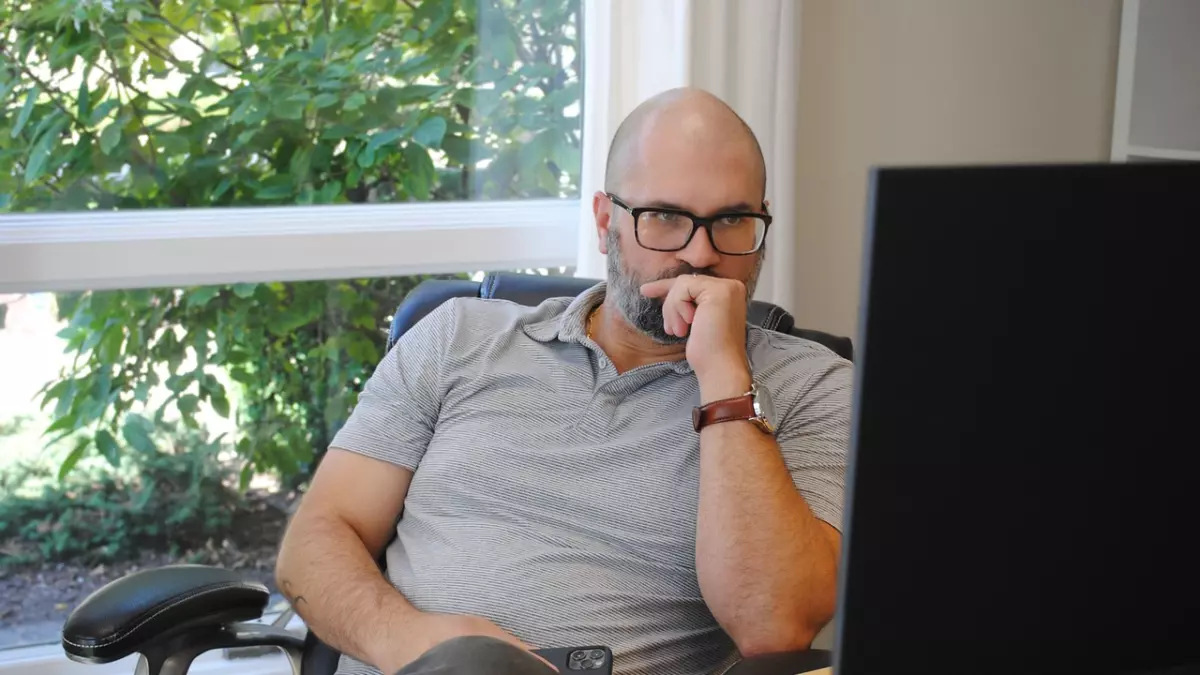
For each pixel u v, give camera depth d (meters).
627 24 2.03
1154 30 2.50
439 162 2.31
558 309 1.62
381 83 2.25
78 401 2.16
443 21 2.26
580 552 1.40
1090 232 0.58
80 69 2.08
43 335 2.12
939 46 2.46
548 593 1.38
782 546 1.24
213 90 2.16
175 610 1.32
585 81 2.04
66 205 2.11
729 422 1.30
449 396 1.54
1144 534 0.63
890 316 0.57
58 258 2.02
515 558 1.41
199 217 2.14
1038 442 0.60
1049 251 0.58
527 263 2.31
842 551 0.60
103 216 2.10
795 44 2.13
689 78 2.02
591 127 2.04
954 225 0.57
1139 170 0.58
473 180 2.33
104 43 2.09
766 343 1.52
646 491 1.42
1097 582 0.63
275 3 2.16
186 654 1.37
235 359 2.25
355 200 2.28
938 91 2.48
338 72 2.22
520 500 1.45
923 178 0.56
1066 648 0.64
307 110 2.22
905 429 0.58
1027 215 0.58
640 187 1.42
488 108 2.31
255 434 2.30
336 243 2.18
